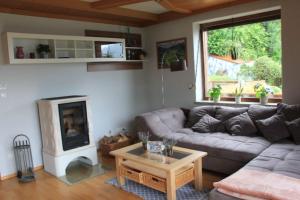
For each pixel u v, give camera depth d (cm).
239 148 309
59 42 400
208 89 483
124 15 437
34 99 395
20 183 352
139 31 538
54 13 407
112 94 498
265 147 313
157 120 414
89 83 461
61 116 373
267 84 416
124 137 469
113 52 472
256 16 407
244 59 436
